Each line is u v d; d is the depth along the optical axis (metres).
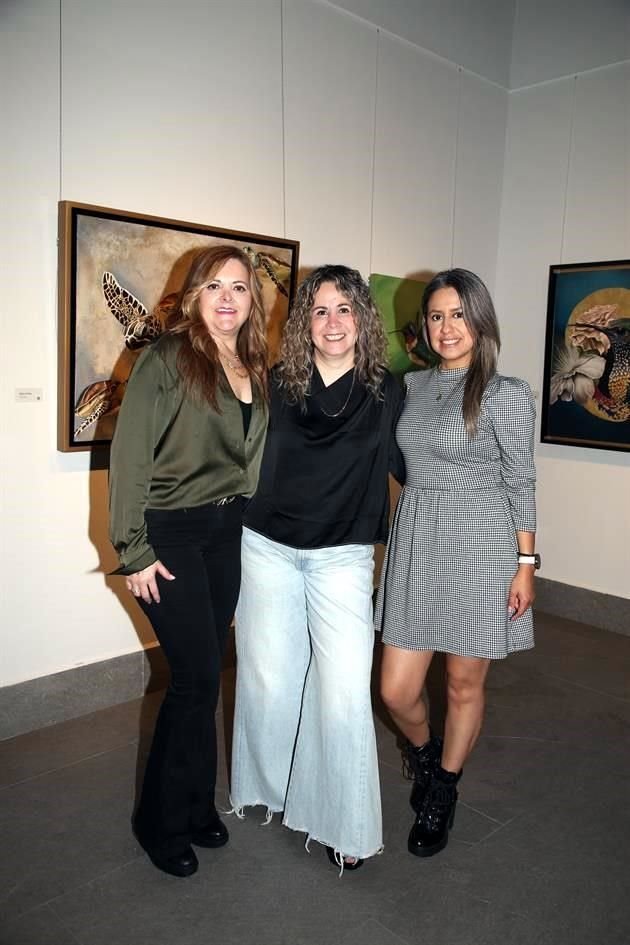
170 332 2.04
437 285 2.18
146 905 2.03
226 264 2.04
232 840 2.34
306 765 2.24
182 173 3.17
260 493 2.18
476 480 2.19
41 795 2.53
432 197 4.33
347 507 2.13
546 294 4.58
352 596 2.12
